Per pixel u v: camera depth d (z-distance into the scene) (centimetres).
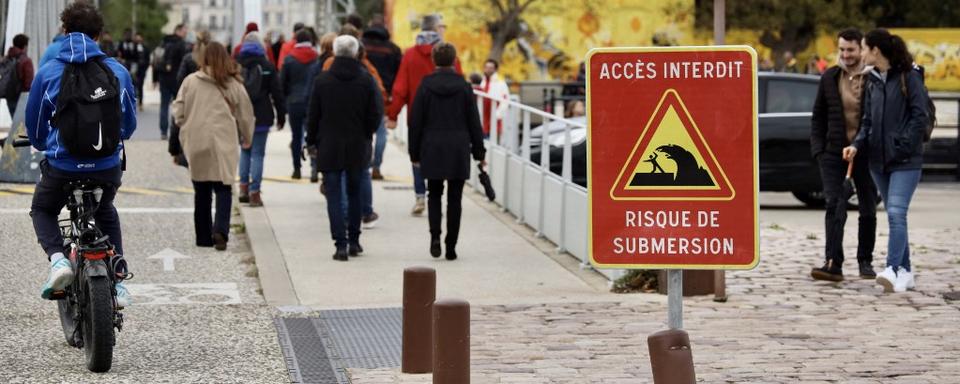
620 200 1350
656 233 1348
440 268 2764
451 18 11381
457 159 2809
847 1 11856
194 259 2875
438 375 1570
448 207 2862
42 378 1761
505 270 2742
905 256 2466
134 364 1862
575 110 5794
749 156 1340
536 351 1942
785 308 2278
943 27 12119
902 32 8156
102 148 1795
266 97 3653
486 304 2336
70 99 1784
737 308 2280
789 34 11944
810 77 4075
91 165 1828
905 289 2445
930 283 2536
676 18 11800
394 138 6266
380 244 3075
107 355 1769
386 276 2659
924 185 5094
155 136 5984
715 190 1344
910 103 2411
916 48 8162
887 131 2419
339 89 2816
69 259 1881
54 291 1858
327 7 12706
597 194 1350
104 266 1784
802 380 1752
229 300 2400
